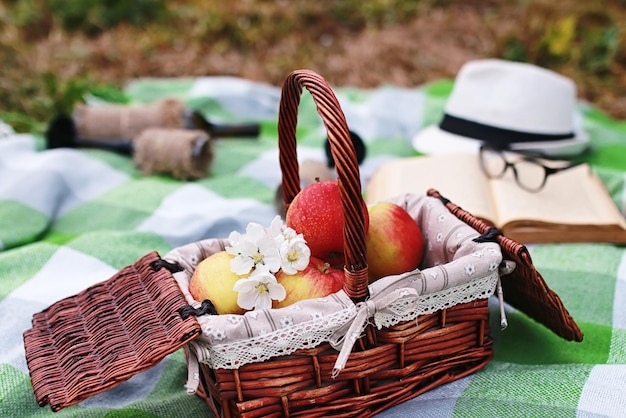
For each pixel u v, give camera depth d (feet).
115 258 3.95
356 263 2.41
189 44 8.75
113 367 2.33
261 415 2.47
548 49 8.28
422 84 8.16
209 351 2.34
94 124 5.63
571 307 3.54
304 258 2.55
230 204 4.67
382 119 6.31
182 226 4.37
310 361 2.48
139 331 2.47
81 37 8.54
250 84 7.20
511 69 5.29
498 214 4.24
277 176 5.36
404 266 2.83
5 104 6.73
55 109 6.50
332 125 2.31
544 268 3.88
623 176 4.94
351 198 2.31
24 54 7.73
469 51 8.52
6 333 3.30
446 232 2.95
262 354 2.37
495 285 2.80
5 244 4.22
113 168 5.33
